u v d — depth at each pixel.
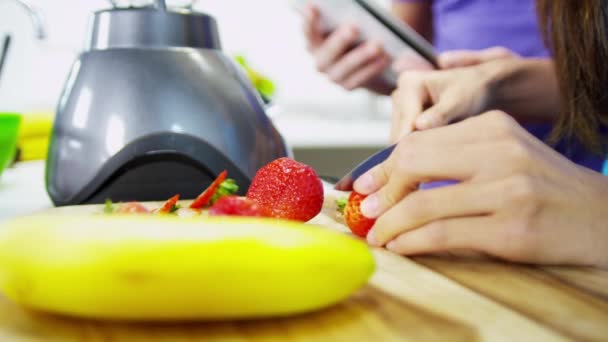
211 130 0.81
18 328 0.50
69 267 0.48
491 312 0.53
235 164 0.82
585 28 0.74
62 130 0.81
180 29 0.82
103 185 0.80
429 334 0.50
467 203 0.62
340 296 0.52
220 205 0.66
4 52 0.87
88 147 0.79
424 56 0.94
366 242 0.69
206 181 0.83
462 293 0.56
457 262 0.63
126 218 0.51
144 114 0.79
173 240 0.49
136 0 0.86
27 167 1.17
